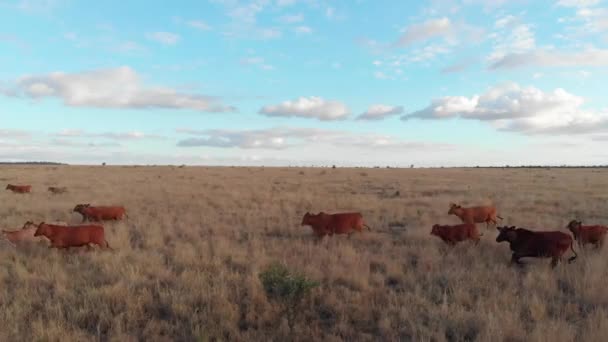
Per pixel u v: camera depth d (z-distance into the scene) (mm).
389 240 12156
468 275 8391
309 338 5863
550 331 5566
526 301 6926
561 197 22188
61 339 5625
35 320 6355
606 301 7008
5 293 7391
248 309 6773
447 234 11250
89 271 8797
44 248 10594
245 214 16672
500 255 10164
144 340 5895
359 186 30953
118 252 10180
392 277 8695
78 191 25125
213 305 6887
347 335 6055
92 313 6586
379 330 6156
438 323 6254
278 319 6480
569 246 9344
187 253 9945
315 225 12648
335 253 10273
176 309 6672
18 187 24141
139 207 18562
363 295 7398
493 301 6926
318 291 7547
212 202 20438
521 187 29219
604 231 10789
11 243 11023
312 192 25953
